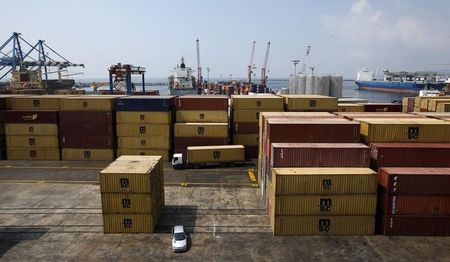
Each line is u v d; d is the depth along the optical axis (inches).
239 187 1552.7
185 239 997.8
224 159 1863.9
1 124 2091.5
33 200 1393.9
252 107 2080.5
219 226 1150.3
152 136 2030.0
